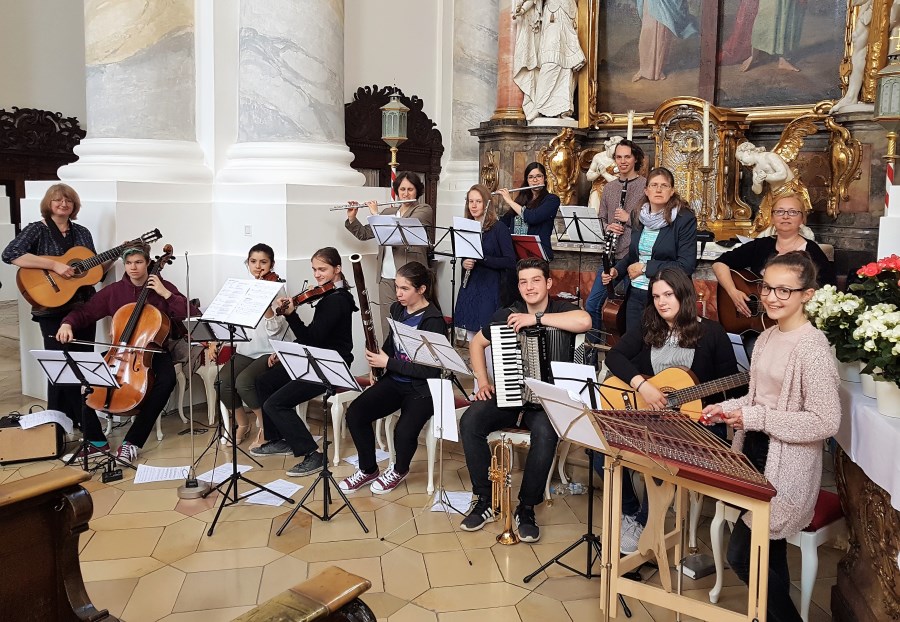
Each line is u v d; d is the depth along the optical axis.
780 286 2.69
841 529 3.01
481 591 3.29
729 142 6.83
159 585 3.33
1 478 4.54
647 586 2.86
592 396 3.11
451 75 8.52
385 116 6.46
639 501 3.92
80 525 2.50
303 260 5.77
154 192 5.73
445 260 8.09
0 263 9.58
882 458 2.47
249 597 3.23
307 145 6.06
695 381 3.30
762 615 2.54
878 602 2.64
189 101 6.12
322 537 3.79
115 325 4.80
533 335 3.80
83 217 5.69
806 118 6.60
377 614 3.10
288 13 5.95
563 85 7.62
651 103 7.56
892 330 2.45
